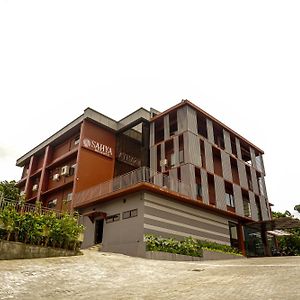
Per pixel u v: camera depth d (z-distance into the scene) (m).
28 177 32.69
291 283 6.61
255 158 32.62
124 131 29.61
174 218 20.41
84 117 27.52
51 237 12.52
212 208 23.52
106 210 21.19
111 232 19.98
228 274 9.28
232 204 27.44
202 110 27.27
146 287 7.89
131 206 19.52
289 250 33.66
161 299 6.22
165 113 27.33
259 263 12.98
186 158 24.09
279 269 9.27
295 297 5.25
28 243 11.67
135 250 17.53
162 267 11.88
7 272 8.55
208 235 22.70
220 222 24.55
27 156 35.00
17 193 26.64
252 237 28.17
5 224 11.20
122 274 9.99
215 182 25.47
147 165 27.28
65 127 29.98
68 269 9.91
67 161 28.48
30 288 7.41
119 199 20.61
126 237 18.77
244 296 5.77
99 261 12.11
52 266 10.06
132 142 30.44
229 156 28.66
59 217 13.74
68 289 7.62
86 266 10.72
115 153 28.48
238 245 25.91
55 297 6.80
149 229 18.42
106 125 28.59
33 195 31.52
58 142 31.25
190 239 19.97
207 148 26.41
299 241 33.75
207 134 27.17
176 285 7.97
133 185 19.06
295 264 10.75
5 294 6.75
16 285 7.51
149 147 27.98
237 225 26.83
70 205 25.31
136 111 28.75
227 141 29.33
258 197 30.44
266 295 5.66
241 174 29.19
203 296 6.12
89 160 26.20
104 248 19.77
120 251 18.55
